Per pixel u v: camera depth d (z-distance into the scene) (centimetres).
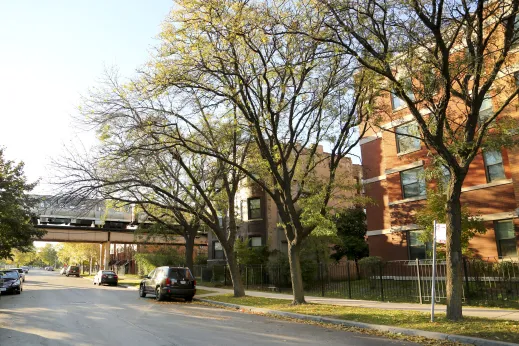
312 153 1623
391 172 2334
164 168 2091
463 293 1486
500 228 1828
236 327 1134
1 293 2486
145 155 1614
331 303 1580
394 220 2289
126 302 1919
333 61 1458
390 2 1091
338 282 2461
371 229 2509
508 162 1823
